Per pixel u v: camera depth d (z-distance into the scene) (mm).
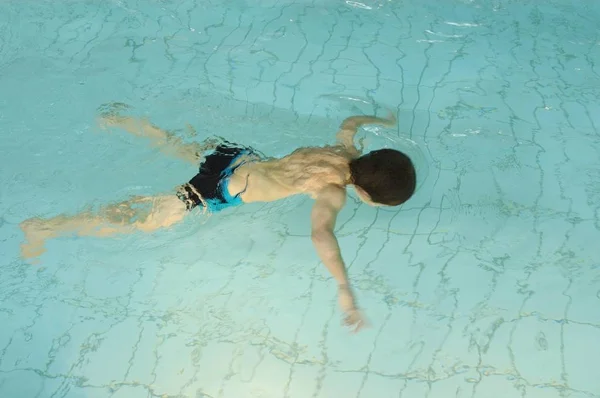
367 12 5340
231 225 3469
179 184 3500
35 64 4531
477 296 3180
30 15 5109
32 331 3020
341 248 3377
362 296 3158
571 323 3068
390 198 3164
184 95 4250
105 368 2885
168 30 5023
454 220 3543
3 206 3463
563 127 4180
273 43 4918
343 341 2984
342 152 3471
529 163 3895
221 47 4844
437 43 4988
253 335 3006
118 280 3232
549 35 5129
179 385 2816
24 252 3318
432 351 2943
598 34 5156
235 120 4023
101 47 4766
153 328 3035
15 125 3926
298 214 3521
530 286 3230
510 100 4398
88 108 4094
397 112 4207
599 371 2871
